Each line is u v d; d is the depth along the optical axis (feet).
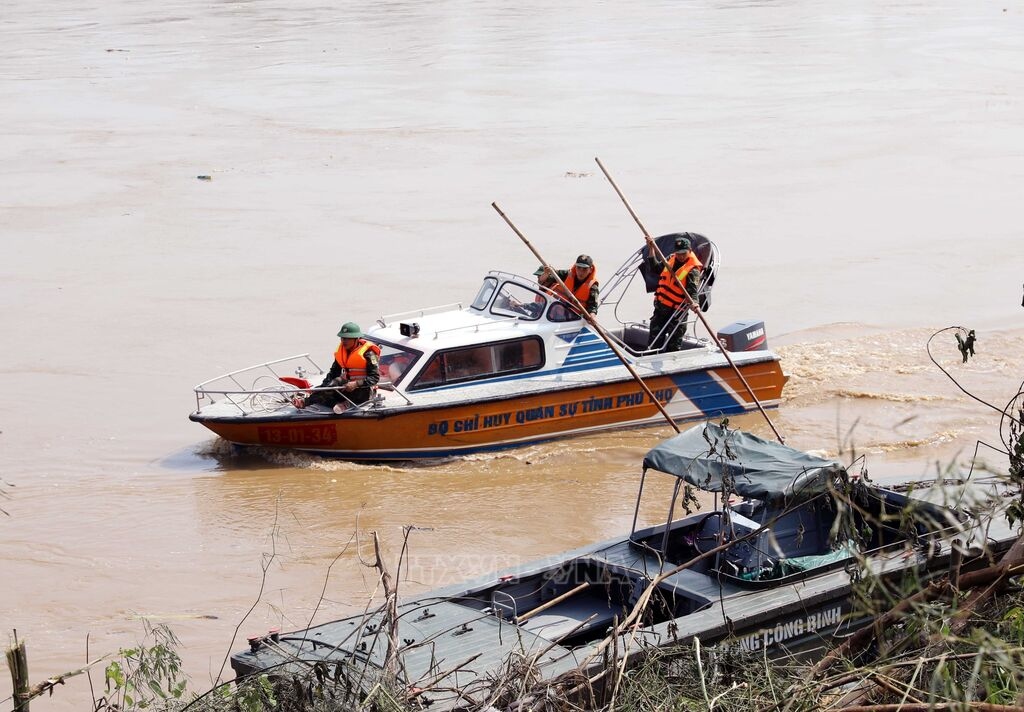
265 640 28.55
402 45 214.69
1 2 307.99
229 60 197.88
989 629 22.65
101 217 98.43
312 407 53.98
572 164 114.42
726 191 101.55
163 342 67.82
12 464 52.08
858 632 24.41
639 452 54.19
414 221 94.27
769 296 73.87
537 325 55.83
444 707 25.09
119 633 37.09
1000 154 113.70
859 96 150.30
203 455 53.72
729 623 27.58
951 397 57.57
